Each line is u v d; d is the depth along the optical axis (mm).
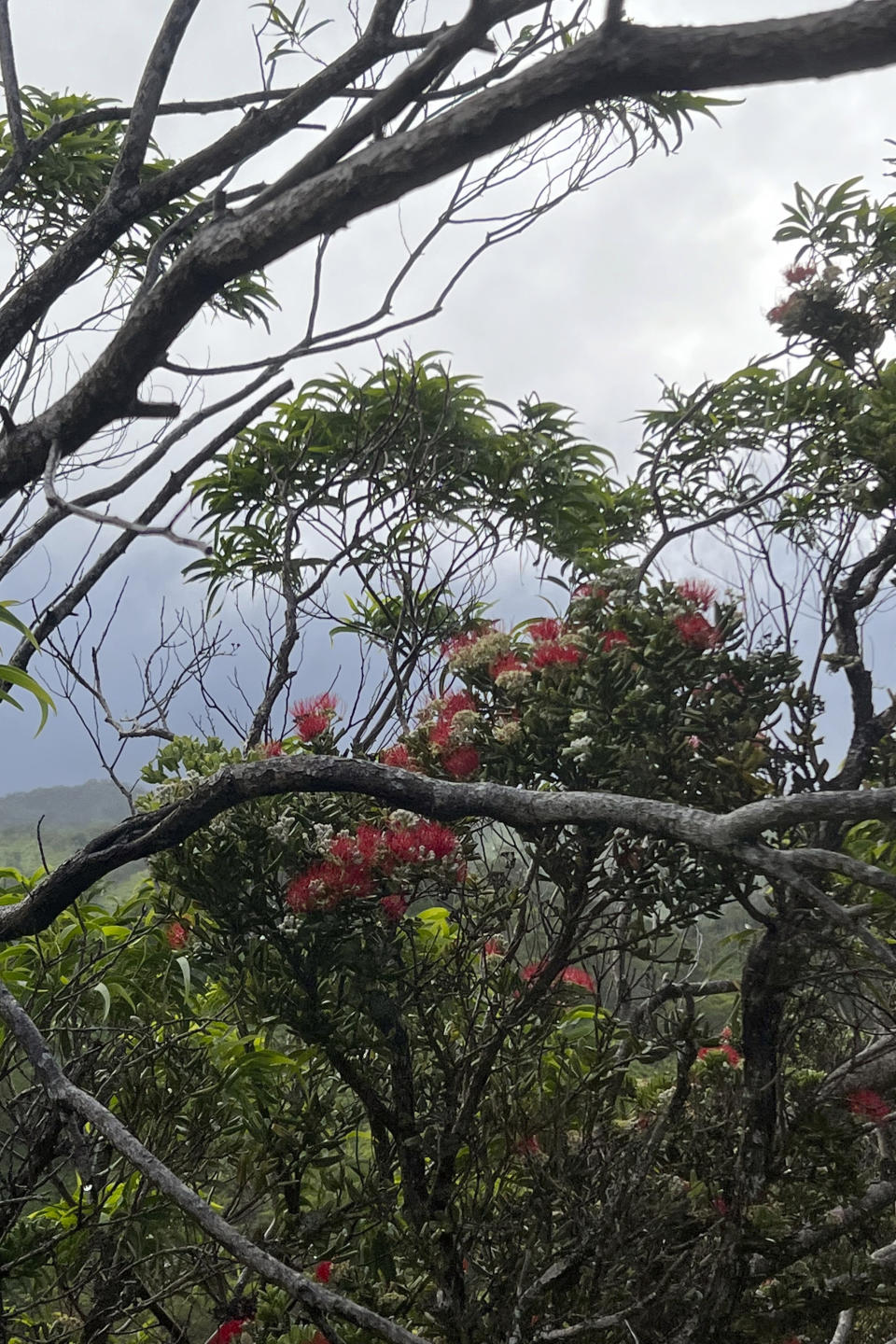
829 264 3098
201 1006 2887
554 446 3578
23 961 2658
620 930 2189
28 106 3719
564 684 2180
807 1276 2129
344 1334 2031
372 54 1506
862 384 3115
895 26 855
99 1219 2070
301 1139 2254
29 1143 1848
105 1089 2025
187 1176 2084
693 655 2084
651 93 979
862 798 1361
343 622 3459
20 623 2070
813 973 2129
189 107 1894
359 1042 2219
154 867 2240
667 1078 2588
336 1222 2121
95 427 1409
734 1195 2156
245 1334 2113
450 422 3492
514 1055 2305
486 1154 2244
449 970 2398
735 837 1416
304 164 1198
